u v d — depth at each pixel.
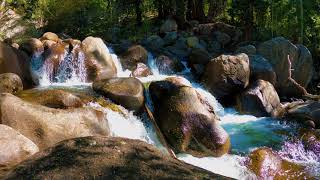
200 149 8.92
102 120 7.96
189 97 9.24
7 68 11.30
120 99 9.60
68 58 13.14
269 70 13.85
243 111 12.38
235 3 19.56
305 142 9.95
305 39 18.56
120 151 5.55
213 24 20.28
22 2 20.72
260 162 8.67
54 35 15.12
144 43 17.73
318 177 8.42
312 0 18.77
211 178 5.26
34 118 7.07
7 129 6.01
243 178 8.28
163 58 15.45
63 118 7.33
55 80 13.05
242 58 13.29
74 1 21.59
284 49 15.03
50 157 5.34
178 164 5.57
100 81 10.42
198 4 22.58
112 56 14.71
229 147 9.16
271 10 19.22
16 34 18.69
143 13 23.45
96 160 5.27
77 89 10.99
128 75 14.29
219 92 13.25
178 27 21.27
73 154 5.39
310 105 11.85
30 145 5.95
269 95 12.41
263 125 11.26
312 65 16.03
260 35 19.28
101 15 21.89
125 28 21.55
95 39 13.58
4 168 5.38
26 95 9.73
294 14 18.94
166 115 9.24
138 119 9.55
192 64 15.53
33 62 13.16
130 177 5.03
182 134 8.93
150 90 10.04
